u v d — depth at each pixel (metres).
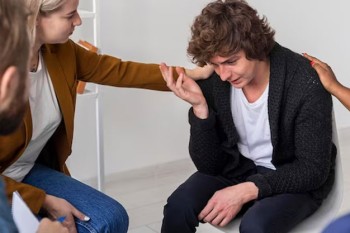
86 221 1.45
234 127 1.60
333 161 1.57
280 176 1.49
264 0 3.04
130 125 2.87
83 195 1.52
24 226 1.08
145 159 2.97
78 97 2.28
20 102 0.90
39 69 1.49
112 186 2.87
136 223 2.45
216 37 1.39
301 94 1.47
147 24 2.77
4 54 0.84
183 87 1.60
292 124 1.51
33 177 1.60
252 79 1.51
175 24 2.85
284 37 3.18
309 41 3.28
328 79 1.49
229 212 1.47
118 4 2.65
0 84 0.85
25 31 0.87
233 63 1.44
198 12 2.89
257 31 1.41
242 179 1.67
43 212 1.47
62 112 1.55
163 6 2.79
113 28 2.67
